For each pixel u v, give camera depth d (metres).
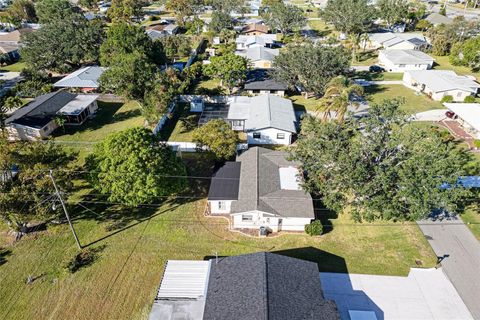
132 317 22.78
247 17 123.75
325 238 29.36
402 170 26.02
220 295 21.14
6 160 26.11
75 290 24.62
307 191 30.06
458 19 79.62
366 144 27.95
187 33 100.25
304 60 52.62
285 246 28.55
